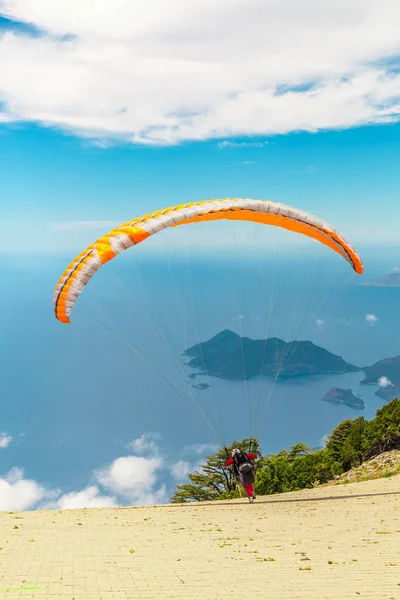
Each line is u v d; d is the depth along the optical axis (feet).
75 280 57.41
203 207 60.39
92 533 42.55
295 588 24.52
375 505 55.98
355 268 70.95
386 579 26.17
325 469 112.16
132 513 57.36
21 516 54.08
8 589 23.79
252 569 28.58
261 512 55.88
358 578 26.37
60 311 58.13
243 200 63.00
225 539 39.22
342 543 36.70
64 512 58.80
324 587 24.66
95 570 28.07
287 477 110.83
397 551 33.32
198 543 37.50
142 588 24.31
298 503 61.82
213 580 26.04
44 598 22.33
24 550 34.17
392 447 115.24
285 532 42.27
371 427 121.60
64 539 39.19
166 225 57.98
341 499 63.05
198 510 59.57
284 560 31.04
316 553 33.22
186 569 28.55
